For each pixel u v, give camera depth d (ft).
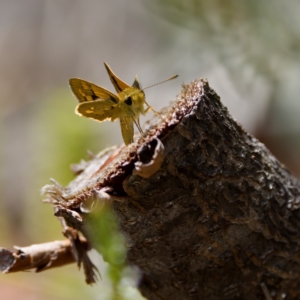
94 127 2.10
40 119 2.36
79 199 1.18
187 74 1.90
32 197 2.18
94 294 1.36
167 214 1.19
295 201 1.26
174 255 1.22
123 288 1.25
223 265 1.24
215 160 1.19
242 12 1.66
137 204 1.18
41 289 1.58
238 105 2.39
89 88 1.24
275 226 1.24
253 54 1.68
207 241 1.22
